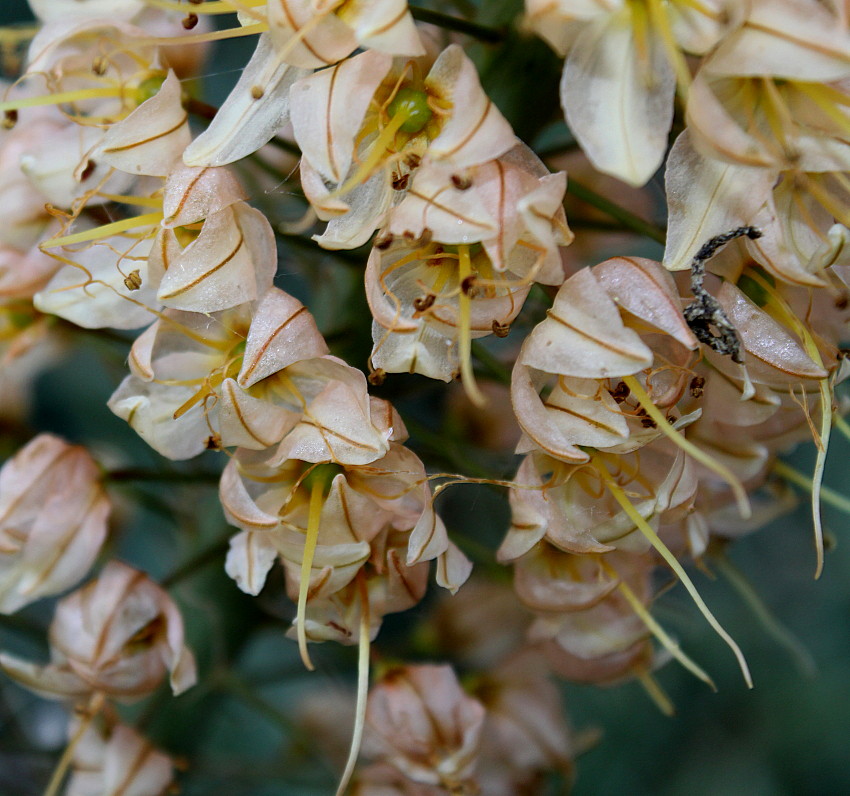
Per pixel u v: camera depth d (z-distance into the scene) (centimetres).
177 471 27
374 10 23
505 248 23
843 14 23
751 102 24
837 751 38
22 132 27
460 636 30
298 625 24
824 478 39
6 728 30
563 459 24
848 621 40
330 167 23
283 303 24
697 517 26
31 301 27
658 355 24
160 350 25
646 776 38
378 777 28
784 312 24
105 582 26
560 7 23
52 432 35
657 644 29
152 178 25
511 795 29
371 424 24
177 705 28
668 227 24
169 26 27
